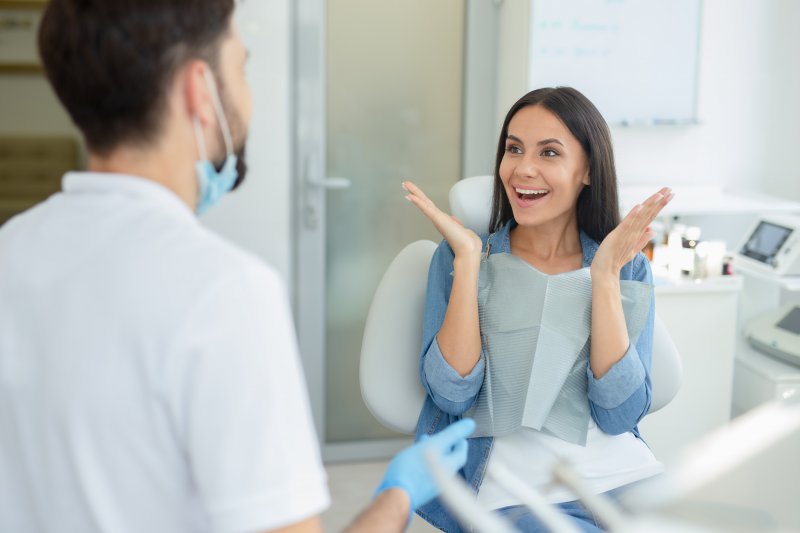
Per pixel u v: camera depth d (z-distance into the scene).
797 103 2.84
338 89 2.72
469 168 2.85
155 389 0.65
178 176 0.75
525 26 2.61
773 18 2.79
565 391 1.46
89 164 0.77
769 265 2.47
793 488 0.83
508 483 0.80
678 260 2.36
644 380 1.44
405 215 2.83
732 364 2.31
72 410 0.66
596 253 1.42
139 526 0.68
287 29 2.58
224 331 0.66
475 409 1.47
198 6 0.72
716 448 0.88
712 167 2.84
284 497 0.66
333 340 2.84
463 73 2.81
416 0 2.73
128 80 0.71
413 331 1.59
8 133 2.80
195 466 0.66
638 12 2.68
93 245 0.70
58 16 0.71
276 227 2.66
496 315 1.48
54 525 0.69
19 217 0.77
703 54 2.76
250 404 0.66
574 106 1.50
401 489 0.83
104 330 0.67
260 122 2.60
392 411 1.58
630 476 1.44
